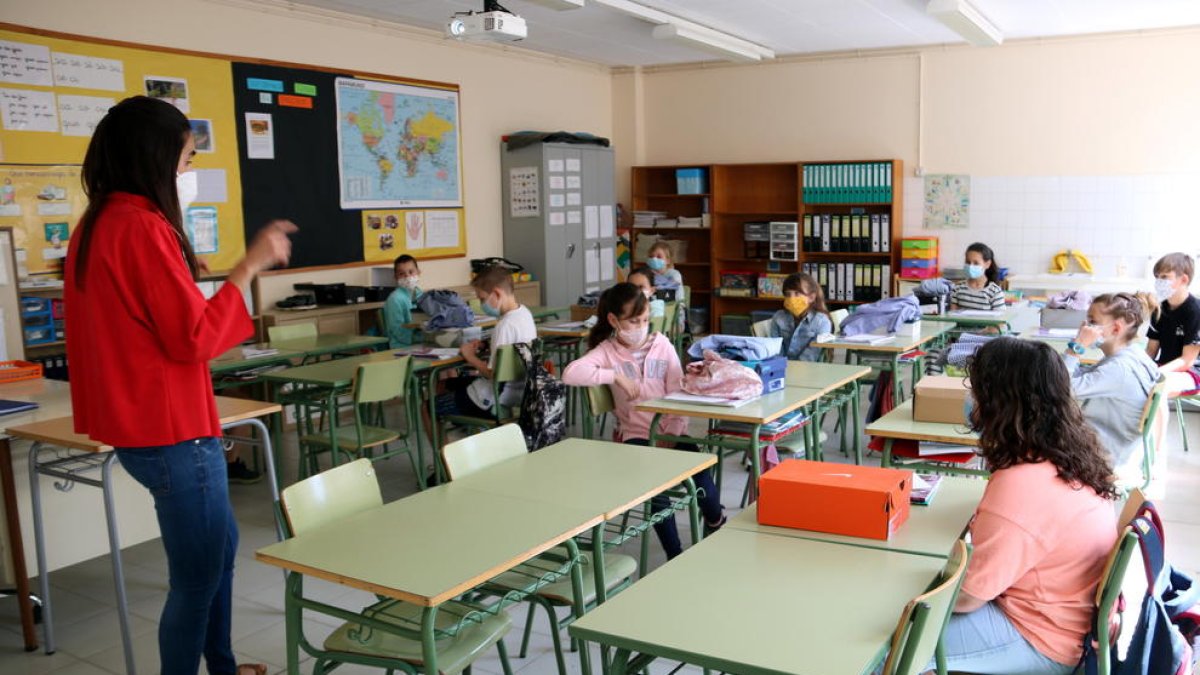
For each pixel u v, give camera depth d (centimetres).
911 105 879
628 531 262
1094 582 193
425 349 529
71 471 304
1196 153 774
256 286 642
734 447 355
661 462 275
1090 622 191
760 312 919
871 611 175
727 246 981
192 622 231
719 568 197
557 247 868
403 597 183
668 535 339
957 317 597
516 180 861
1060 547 192
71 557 329
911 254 860
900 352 495
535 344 450
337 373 458
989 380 201
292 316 646
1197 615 199
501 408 471
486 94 846
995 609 197
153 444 215
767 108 945
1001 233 855
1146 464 372
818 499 218
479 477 262
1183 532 404
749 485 403
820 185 902
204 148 617
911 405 344
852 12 721
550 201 855
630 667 206
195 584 229
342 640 220
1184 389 509
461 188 824
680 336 755
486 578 192
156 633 332
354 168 723
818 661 155
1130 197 802
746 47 838
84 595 366
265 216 659
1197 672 241
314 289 681
